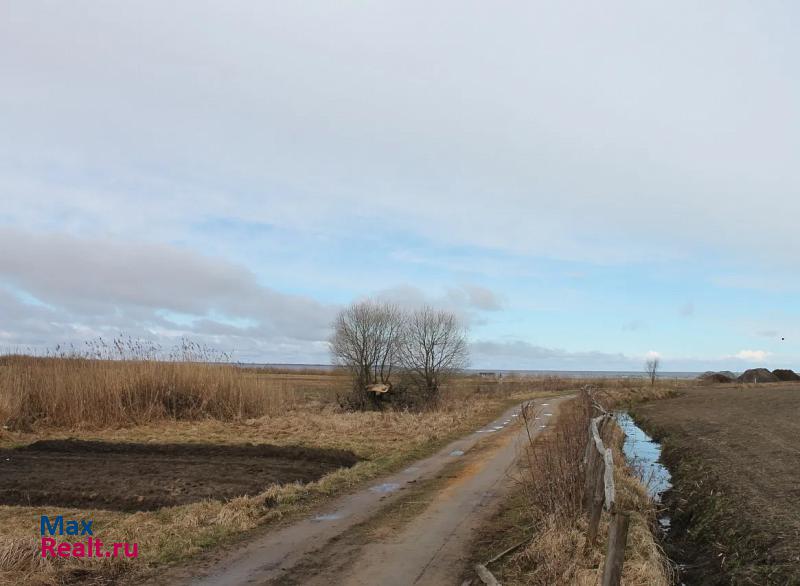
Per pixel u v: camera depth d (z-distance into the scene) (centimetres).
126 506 938
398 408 3288
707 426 2020
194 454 1466
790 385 4994
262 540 750
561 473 808
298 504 945
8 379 2030
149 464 1309
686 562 862
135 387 2173
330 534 779
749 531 833
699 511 1043
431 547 722
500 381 5744
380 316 3519
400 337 3531
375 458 1423
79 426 1947
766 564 719
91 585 587
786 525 821
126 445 1577
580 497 773
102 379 2114
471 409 2850
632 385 5178
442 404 3228
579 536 681
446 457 1459
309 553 697
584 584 552
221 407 2308
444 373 3566
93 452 1502
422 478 1180
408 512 900
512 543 733
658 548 747
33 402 2031
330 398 3600
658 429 2228
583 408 1152
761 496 988
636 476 1198
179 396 2281
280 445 1589
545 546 659
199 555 687
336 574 626
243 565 652
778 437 1611
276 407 2500
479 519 858
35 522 816
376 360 3481
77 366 2189
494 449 1574
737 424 1984
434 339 3556
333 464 1355
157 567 643
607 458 561
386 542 743
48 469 1241
